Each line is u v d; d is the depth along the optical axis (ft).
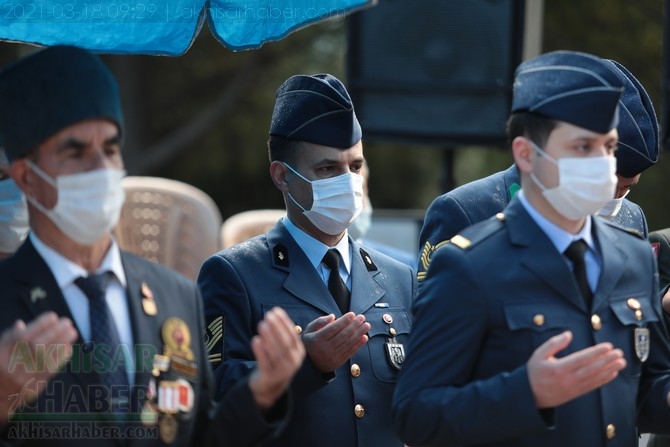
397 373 42.45
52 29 43.55
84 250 31.91
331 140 42.32
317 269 43.14
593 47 109.70
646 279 36.52
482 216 43.37
